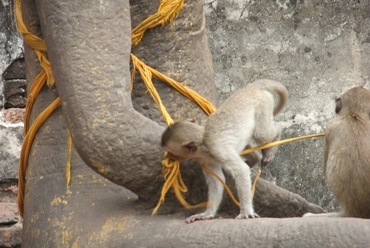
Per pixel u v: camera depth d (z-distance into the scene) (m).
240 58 19.11
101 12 12.48
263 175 18.84
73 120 12.27
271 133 12.94
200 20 13.70
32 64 13.73
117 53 12.45
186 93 13.33
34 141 13.59
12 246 17.38
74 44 12.36
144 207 12.70
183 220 12.25
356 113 12.73
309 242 10.94
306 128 19.14
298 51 19.25
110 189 13.02
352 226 10.87
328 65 19.31
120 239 12.20
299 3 19.27
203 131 12.31
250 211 12.27
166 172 12.34
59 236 12.70
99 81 12.30
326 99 19.25
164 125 13.22
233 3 19.12
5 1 18.20
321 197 19.03
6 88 18.16
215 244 11.47
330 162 12.70
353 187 12.44
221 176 12.56
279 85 13.41
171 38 13.41
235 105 12.65
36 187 13.27
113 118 12.23
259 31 19.19
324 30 19.33
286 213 13.91
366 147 12.46
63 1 12.45
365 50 19.44
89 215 12.75
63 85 12.35
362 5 19.45
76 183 13.09
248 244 11.27
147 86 13.13
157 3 13.33
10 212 17.56
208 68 13.84
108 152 12.19
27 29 13.59
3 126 17.95
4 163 17.89
